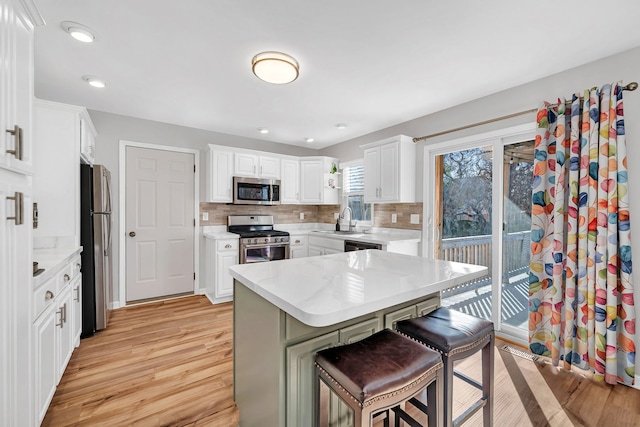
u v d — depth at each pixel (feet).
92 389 6.13
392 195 10.99
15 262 3.81
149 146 11.66
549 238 7.30
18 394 3.90
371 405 3.05
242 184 13.11
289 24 5.64
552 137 7.34
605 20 5.43
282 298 3.69
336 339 4.37
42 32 5.85
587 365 6.60
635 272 6.20
